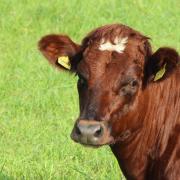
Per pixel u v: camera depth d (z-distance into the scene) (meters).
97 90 17.50
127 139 18.44
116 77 17.56
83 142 17.12
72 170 23.77
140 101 18.02
